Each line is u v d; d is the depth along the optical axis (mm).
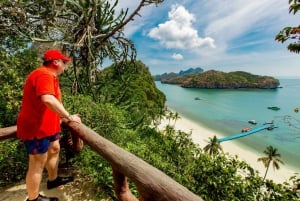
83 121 4188
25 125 2068
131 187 3055
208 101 149750
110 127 4617
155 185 1240
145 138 9648
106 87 7488
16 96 3625
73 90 6961
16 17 5117
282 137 59969
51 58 2111
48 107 1946
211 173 7879
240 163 8164
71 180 2934
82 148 3205
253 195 7262
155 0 7109
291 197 6637
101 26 7809
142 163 1526
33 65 4840
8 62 4379
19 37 5062
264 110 117312
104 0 7383
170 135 13812
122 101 7699
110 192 2871
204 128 70062
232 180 7484
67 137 3178
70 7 7168
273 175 36469
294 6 2191
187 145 12516
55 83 2156
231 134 63781
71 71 7730
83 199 2719
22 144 3109
